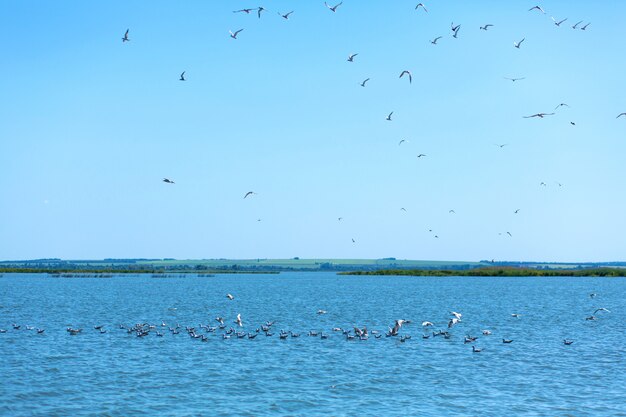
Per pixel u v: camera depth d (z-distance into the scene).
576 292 186.25
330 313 114.06
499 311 118.25
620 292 186.62
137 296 164.62
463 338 77.88
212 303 139.75
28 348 69.12
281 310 121.12
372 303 140.00
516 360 63.19
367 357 64.50
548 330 87.06
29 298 152.25
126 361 62.12
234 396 49.66
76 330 81.00
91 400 48.34
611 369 59.03
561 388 52.00
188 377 55.53
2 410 45.72
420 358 64.06
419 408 46.59
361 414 45.16
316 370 58.38
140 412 45.56
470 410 46.06
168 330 84.62
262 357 64.31
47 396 49.31
